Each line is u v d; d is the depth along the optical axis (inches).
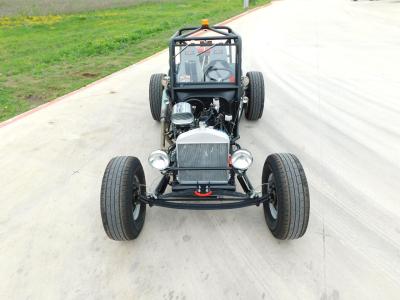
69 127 242.1
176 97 166.1
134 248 132.0
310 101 277.0
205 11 1027.3
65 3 1414.9
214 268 121.9
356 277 117.0
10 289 116.3
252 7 1083.9
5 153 207.8
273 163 121.6
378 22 705.6
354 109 259.1
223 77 165.2
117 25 833.5
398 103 268.1
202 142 126.3
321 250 128.6
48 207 158.6
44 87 340.2
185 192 134.0
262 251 128.6
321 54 433.1
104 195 115.3
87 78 367.9
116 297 112.4
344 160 190.2
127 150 207.3
